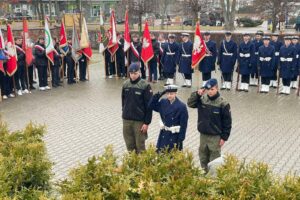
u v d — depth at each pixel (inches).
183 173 178.1
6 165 189.9
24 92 590.6
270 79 593.3
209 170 205.0
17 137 236.2
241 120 443.2
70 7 1881.2
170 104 275.0
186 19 1701.5
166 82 642.2
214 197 155.9
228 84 598.5
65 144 374.3
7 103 533.3
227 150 354.0
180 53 610.9
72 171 181.9
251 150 353.7
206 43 596.7
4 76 549.6
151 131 407.5
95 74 741.3
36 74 689.0
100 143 377.1
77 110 494.3
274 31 1186.6
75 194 159.3
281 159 332.5
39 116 469.7
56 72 626.8
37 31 1159.0
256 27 1608.0
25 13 1791.3
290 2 1401.3
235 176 170.6
